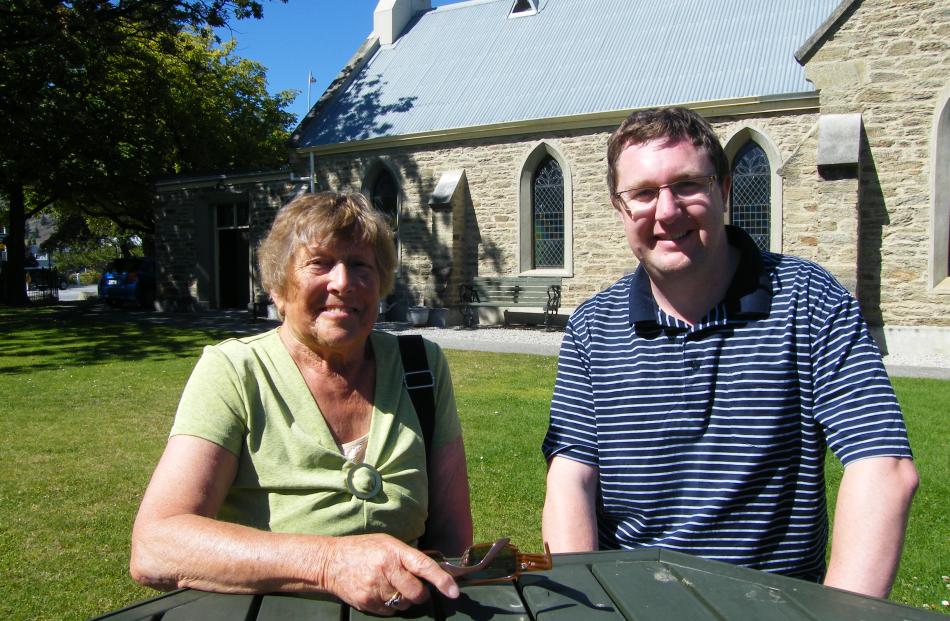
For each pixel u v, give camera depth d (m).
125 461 6.01
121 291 23.64
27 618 3.45
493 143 16.77
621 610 1.49
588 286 15.91
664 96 14.86
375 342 2.29
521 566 1.68
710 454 2.09
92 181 21.50
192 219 21.30
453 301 17.17
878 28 11.59
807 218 12.24
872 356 1.98
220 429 1.91
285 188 19.58
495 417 7.50
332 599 1.60
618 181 2.19
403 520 2.06
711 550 2.07
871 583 1.75
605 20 18.23
